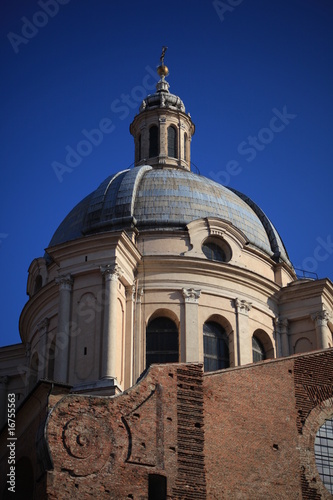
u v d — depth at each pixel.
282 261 61.16
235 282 57.41
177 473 36.66
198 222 57.94
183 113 69.25
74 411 36.38
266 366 40.59
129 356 53.09
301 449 38.97
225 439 38.09
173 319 55.81
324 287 58.62
